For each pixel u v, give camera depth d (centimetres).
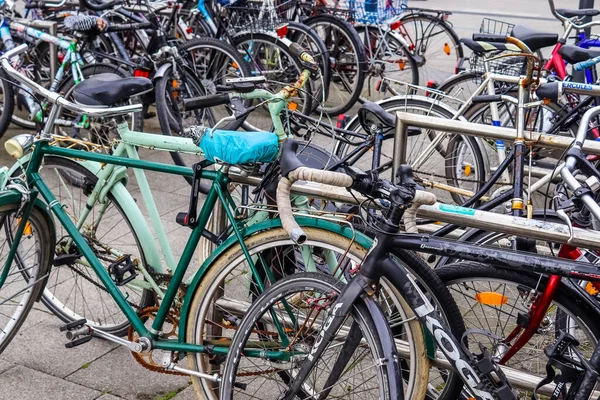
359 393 277
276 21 654
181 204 495
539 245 320
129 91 299
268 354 259
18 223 299
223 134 258
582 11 571
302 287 246
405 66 757
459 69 689
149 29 616
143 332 283
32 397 306
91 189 321
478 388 229
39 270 316
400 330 272
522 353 271
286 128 347
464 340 247
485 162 470
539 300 246
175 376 322
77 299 367
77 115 504
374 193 225
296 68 643
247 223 271
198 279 270
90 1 614
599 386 261
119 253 321
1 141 607
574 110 434
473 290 265
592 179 203
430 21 757
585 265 214
